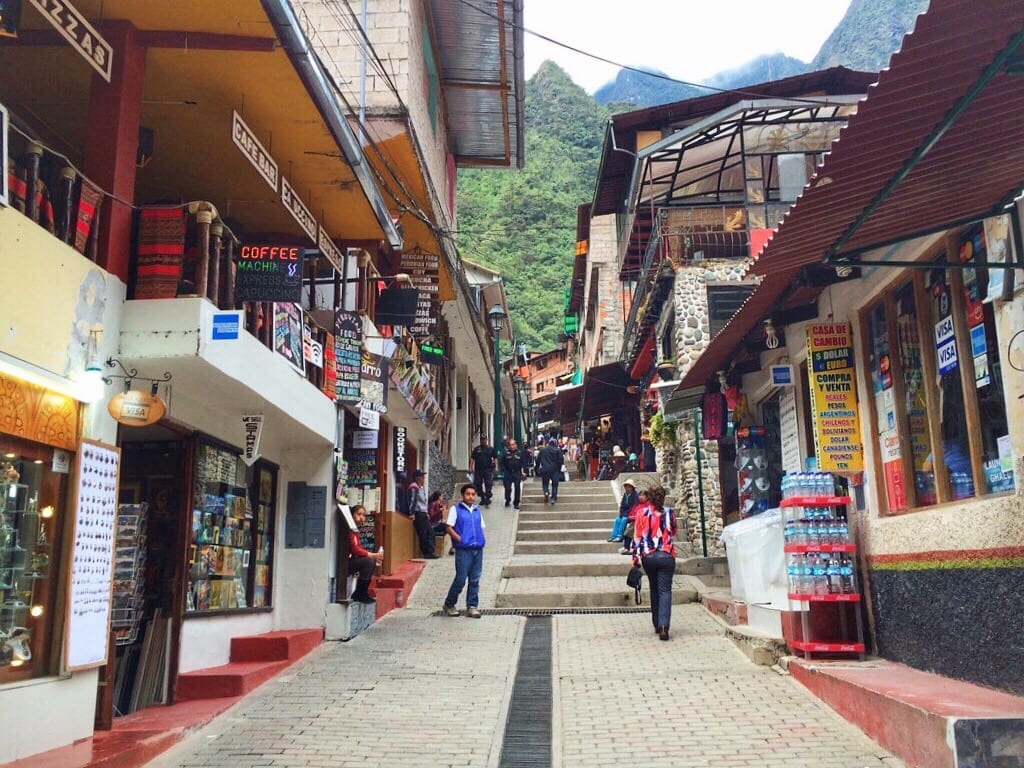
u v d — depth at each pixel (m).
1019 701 5.15
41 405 5.24
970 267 5.25
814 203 4.86
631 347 22.41
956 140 4.32
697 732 6.02
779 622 8.30
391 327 12.32
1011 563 5.32
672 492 18.09
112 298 6.01
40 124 7.60
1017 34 3.46
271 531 9.69
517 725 6.42
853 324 7.91
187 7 6.27
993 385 5.67
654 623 9.48
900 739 5.26
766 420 11.19
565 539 15.92
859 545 7.77
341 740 6.03
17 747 4.89
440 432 19.44
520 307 54.12
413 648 9.16
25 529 5.20
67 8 5.74
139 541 7.13
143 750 5.52
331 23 13.09
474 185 49.38
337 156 8.58
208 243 6.45
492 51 15.77
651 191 19.03
